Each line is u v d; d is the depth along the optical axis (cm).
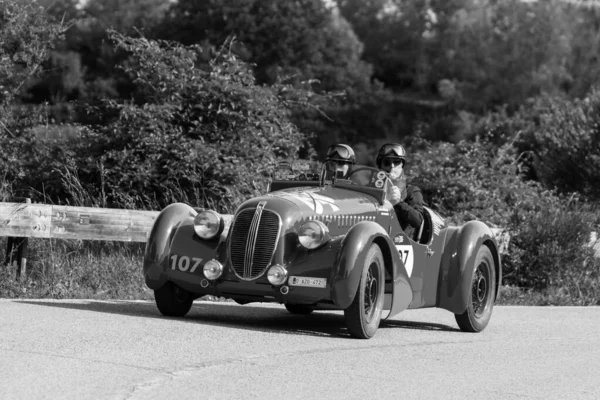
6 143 1716
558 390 748
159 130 1742
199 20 7444
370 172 1095
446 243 1121
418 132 2684
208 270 949
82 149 1756
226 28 7488
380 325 1132
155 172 1727
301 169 1150
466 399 688
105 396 604
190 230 998
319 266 926
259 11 7562
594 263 1908
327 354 838
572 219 1898
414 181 2256
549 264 1850
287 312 1209
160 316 1017
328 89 8300
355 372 759
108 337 828
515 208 1992
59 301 1109
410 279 1044
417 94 10625
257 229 948
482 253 1130
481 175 2292
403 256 1033
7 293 1180
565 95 9419
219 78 1831
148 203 1714
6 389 605
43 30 1778
